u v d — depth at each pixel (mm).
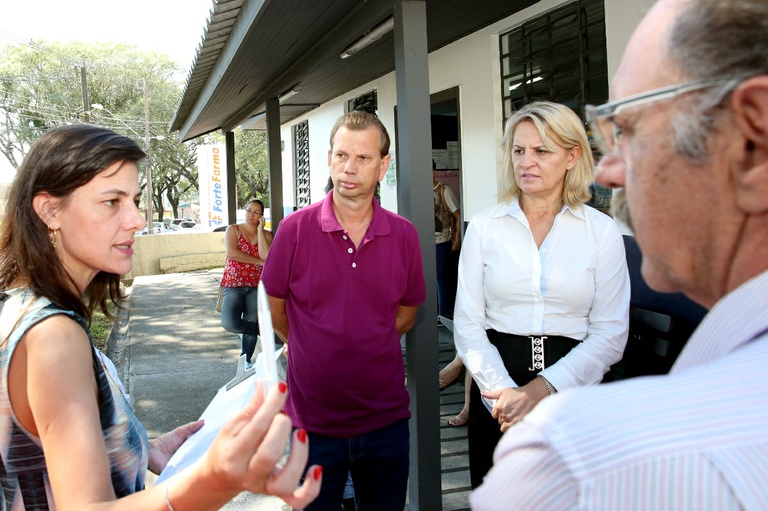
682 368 625
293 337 2143
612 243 2057
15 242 1107
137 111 35469
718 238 587
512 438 571
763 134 532
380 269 2113
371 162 2104
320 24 4238
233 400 1569
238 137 33125
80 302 1129
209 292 11898
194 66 6148
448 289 6078
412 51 2844
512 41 5051
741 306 565
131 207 1203
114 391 1141
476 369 2057
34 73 33531
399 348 2221
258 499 3424
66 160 1115
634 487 461
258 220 5336
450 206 5992
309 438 2090
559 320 2049
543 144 2002
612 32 3854
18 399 989
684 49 557
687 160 570
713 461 451
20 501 1027
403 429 2205
